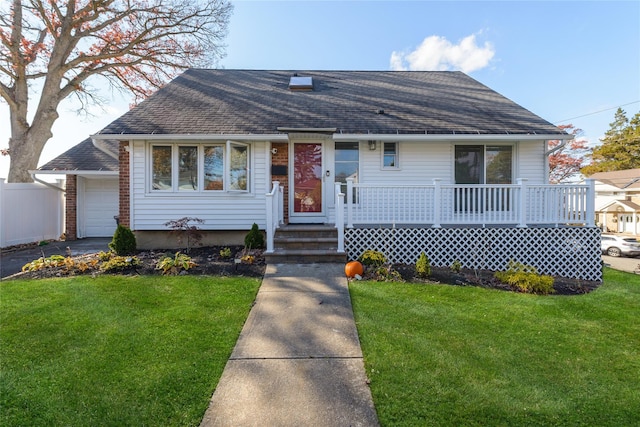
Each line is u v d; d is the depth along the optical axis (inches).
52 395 104.1
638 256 586.9
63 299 183.8
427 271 240.1
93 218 487.2
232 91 414.0
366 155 356.2
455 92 431.5
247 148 338.6
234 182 335.6
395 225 298.7
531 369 123.7
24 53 497.7
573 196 285.7
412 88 445.4
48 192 449.4
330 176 354.3
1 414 96.3
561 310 184.7
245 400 104.3
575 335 153.7
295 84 430.9
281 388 110.5
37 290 198.1
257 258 275.3
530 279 221.0
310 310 176.7
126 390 107.2
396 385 111.7
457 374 118.4
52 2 487.8
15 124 492.4
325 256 267.6
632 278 292.5
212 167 336.5
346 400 104.3
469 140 346.0
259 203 339.6
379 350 134.8
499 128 331.0
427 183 356.8
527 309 184.2
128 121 327.3
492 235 282.4
